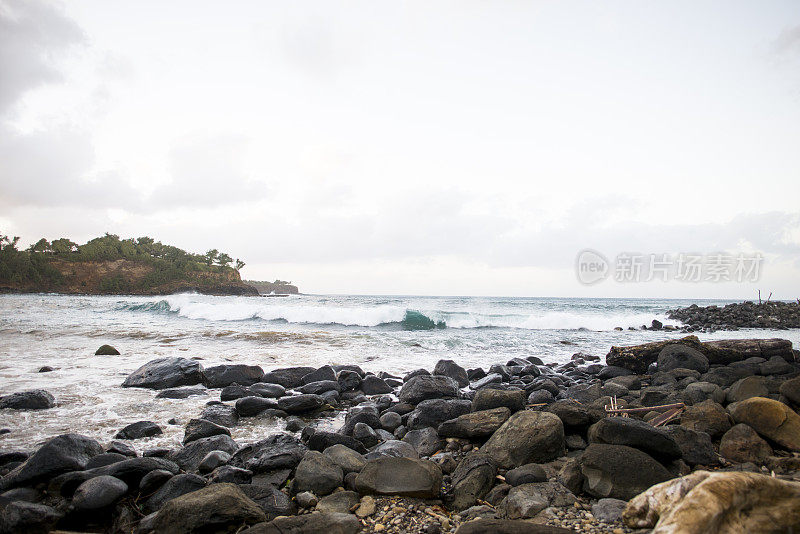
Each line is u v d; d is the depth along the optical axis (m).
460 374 10.79
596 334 23.39
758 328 32.19
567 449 5.60
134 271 142.75
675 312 40.78
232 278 164.38
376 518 4.02
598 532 3.33
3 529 3.63
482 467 4.61
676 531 2.43
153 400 8.55
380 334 19.91
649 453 4.57
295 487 4.70
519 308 44.16
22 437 6.36
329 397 8.82
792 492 2.60
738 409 5.48
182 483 4.53
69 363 11.92
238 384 9.94
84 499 4.11
